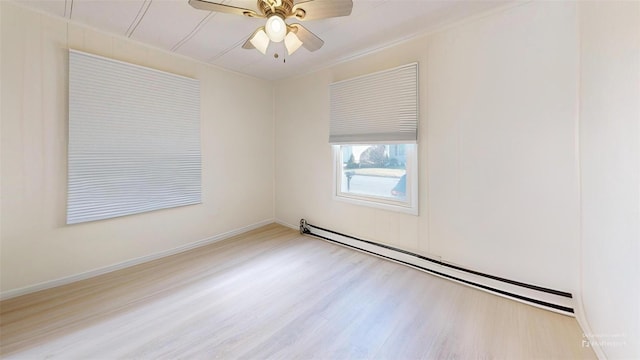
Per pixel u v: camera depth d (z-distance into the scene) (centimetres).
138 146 265
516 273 202
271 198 417
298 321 177
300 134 373
